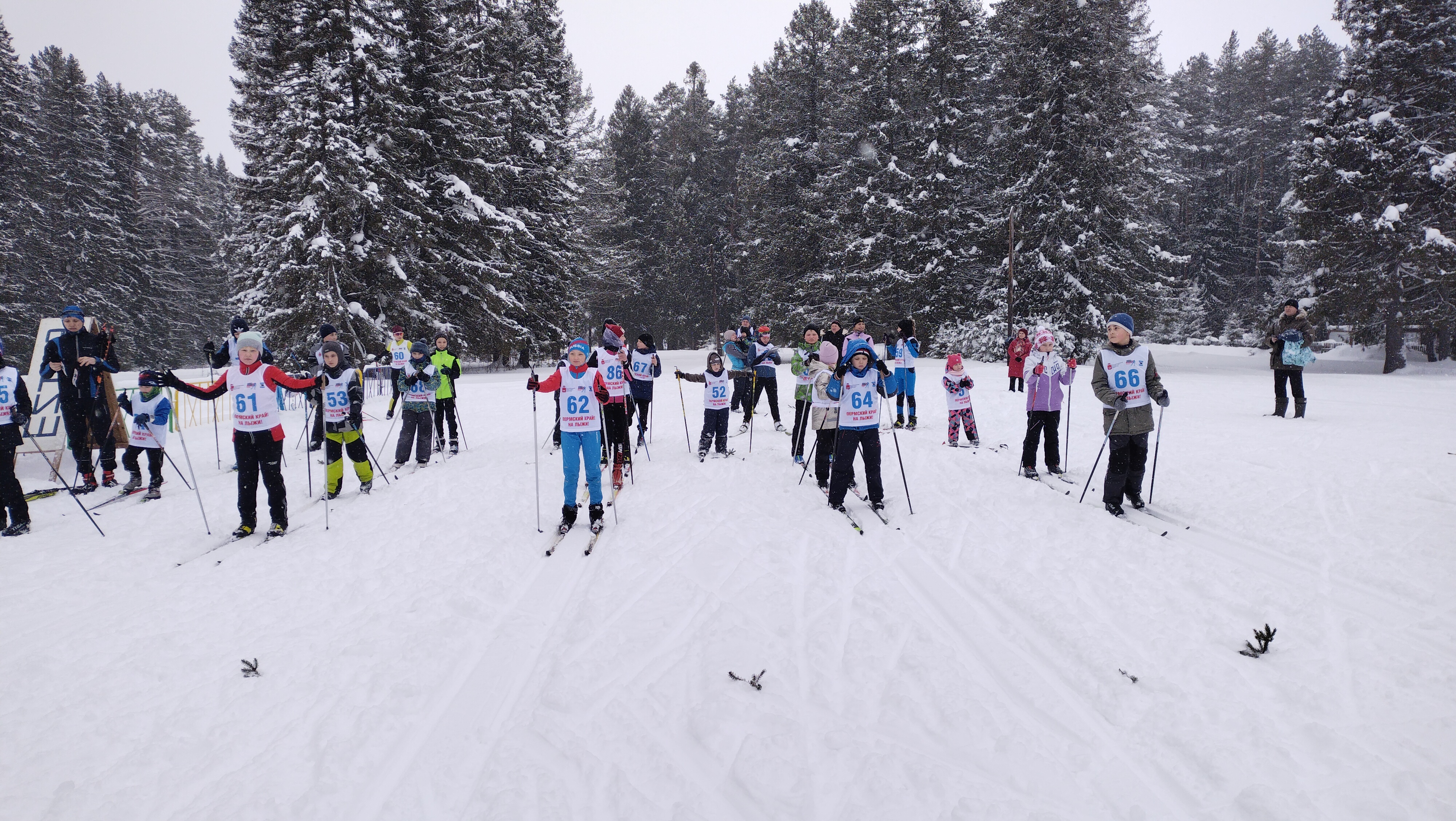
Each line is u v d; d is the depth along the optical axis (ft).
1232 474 23.82
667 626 13.78
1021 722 10.34
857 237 94.63
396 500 24.45
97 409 26.48
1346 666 11.44
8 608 15.15
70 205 123.85
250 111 71.05
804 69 107.55
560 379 20.52
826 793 8.87
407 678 12.01
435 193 77.41
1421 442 27.04
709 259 152.25
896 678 11.60
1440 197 67.72
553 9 105.60
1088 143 76.48
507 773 9.34
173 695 11.51
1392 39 70.95
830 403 24.66
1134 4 94.99
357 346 64.49
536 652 13.05
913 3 92.73
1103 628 13.15
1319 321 78.54
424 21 74.69
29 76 129.90
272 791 9.07
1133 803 8.54
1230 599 14.29
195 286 159.94
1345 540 16.98
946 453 30.94
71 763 9.76
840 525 20.56
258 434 20.04
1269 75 148.15
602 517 20.33
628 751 9.81
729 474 27.71
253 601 15.52
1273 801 8.34
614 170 137.39
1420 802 8.23
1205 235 139.44
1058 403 25.48
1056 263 78.23
